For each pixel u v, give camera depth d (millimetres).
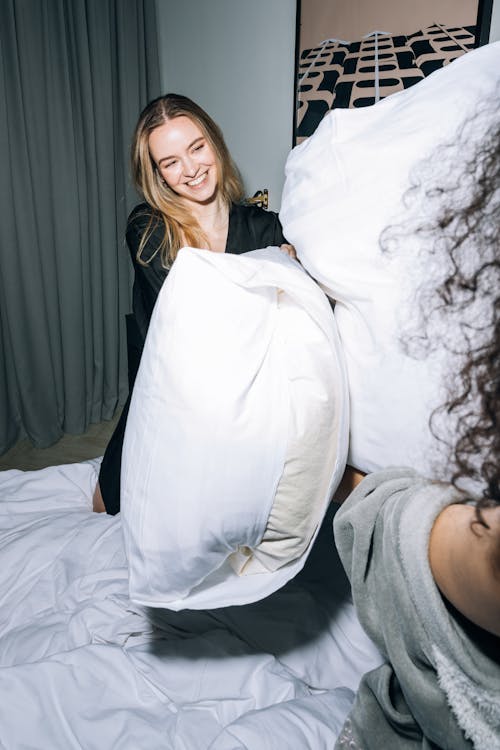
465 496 443
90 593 940
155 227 1518
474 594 381
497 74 542
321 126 681
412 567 436
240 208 1621
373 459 607
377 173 584
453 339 495
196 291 615
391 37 1871
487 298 474
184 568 636
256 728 638
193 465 599
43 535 1088
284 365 614
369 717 575
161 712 709
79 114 2225
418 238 531
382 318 555
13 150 2031
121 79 2330
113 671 749
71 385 2439
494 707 415
